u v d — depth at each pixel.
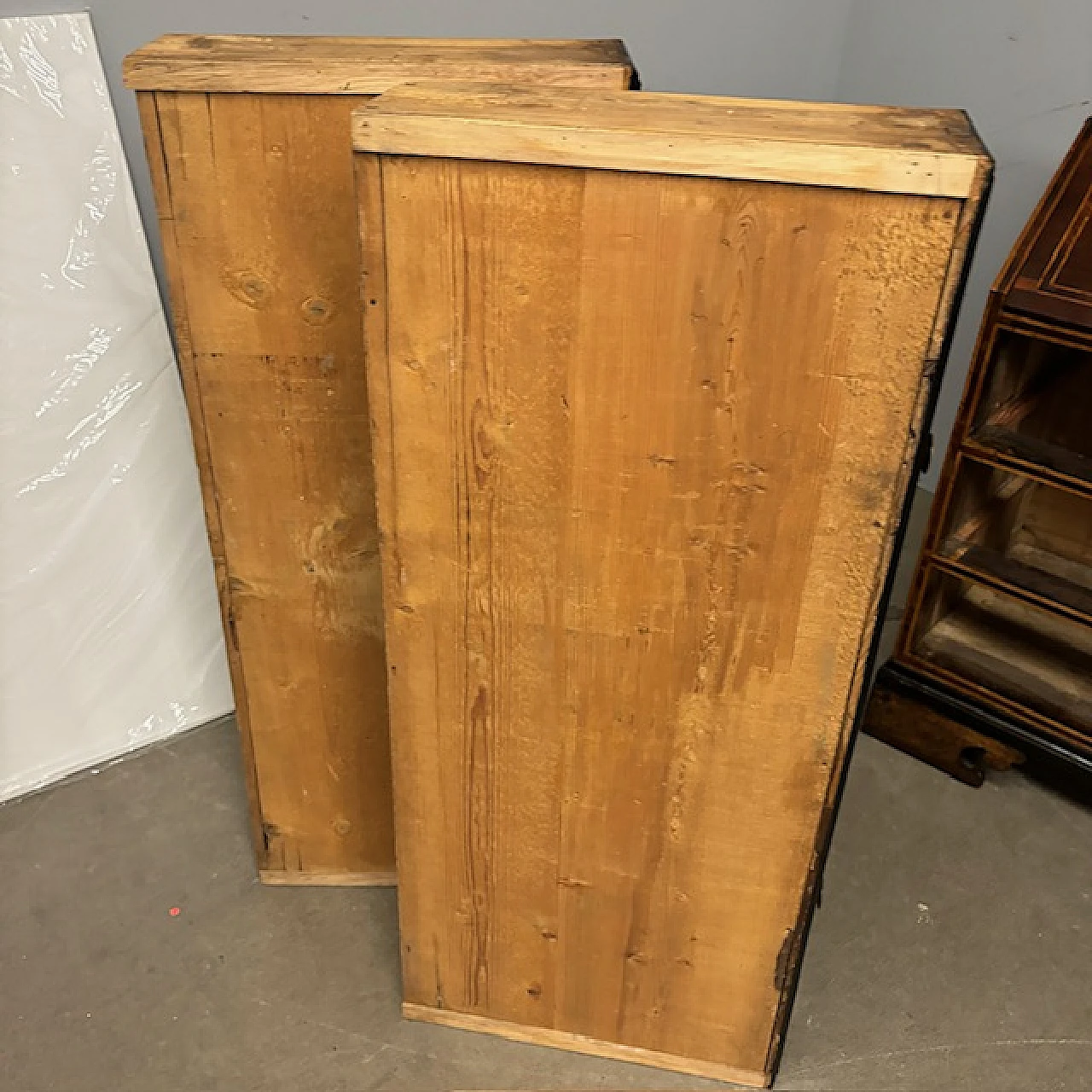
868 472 0.97
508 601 1.11
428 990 1.44
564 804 1.24
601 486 1.03
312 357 1.27
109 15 1.52
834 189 0.85
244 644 1.47
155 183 1.17
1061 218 1.54
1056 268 1.51
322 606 1.43
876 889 1.67
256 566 1.41
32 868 1.65
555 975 1.38
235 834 1.71
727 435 0.98
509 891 1.32
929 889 1.68
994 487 1.85
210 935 1.56
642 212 0.89
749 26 2.17
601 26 1.96
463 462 1.04
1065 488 1.58
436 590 1.12
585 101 0.96
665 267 0.91
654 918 1.30
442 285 0.95
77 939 1.54
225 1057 1.40
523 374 0.98
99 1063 1.39
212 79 1.11
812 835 1.19
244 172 1.16
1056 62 1.97
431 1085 1.39
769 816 1.19
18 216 1.53
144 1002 1.46
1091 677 1.83
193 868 1.66
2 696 1.72
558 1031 1.44
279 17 1.63
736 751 1.16
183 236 1.20
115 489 1.71
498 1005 1.43
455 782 1.25
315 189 1.17
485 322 0.96
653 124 0.89
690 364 0.95
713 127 0.88
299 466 1.34
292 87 1.11
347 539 1.39
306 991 1.49
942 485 1.71
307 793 1.58
